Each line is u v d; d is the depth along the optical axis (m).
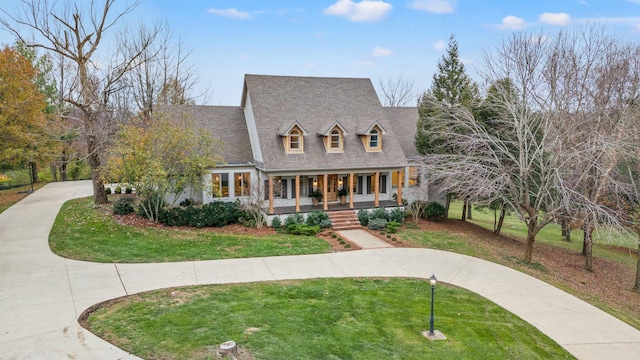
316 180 25.91
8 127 22.86
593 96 19.09
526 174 18.05
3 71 22.83
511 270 16.75
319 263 16.42
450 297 13.54
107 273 13.88
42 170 41.84
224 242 18.77
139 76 34.69
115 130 26.30
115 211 22.50
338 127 24.42
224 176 24.50
